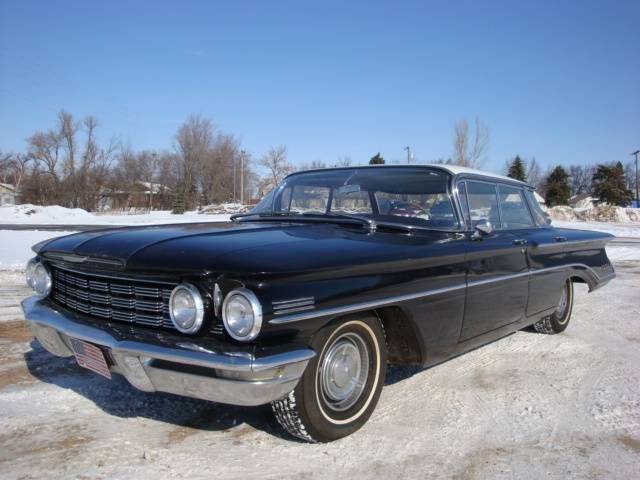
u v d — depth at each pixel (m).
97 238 3.28
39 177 63.59
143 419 3.29
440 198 3.92
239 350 2.50
